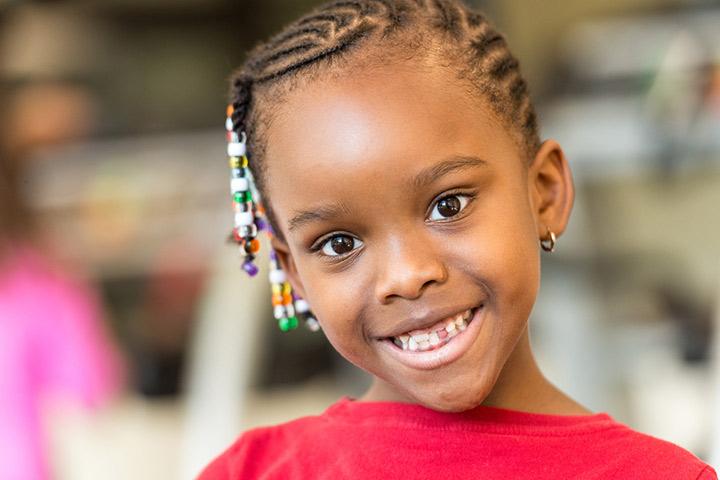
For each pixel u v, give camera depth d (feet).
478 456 6.16
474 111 6.04
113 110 23.38
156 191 20.06
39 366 12.80
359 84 5.93
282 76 6.17
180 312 18.93
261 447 7.02
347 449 6.48
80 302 13.41
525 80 6.79
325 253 6.03
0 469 12.26
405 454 6.30
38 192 19.26
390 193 5.76
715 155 17.62
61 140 20.90
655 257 17.93
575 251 16.53
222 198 19.81
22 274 12.96
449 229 5.83
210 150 22.24
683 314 16.53
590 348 15.56
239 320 15.17
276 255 6.91
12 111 14.62
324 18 6.40
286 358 18.24
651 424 14.66
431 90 5.93
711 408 11.53
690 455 6.12
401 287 5.77
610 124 17.94
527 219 6.13
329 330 6.13
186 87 24.68
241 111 6.53
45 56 21.62
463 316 5.94
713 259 18.17
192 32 25.66
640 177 18.25
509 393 6.42
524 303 5.99
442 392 5.96
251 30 25.32
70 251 18.44
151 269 19.26
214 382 15.07
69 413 16.20
